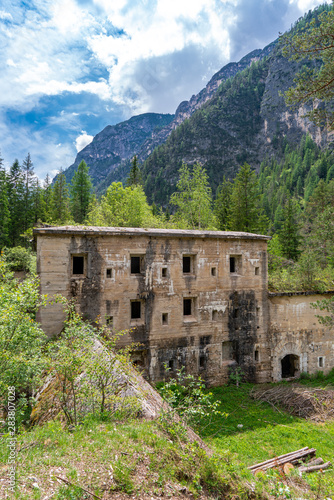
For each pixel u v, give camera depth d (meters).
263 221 46.19
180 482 6.98
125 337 18.45
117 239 18.56
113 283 18.33
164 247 19.81
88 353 9.19
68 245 17.42
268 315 22.91
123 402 9.59
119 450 7.22
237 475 8.47
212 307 21.06
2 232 47.50
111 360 9.47
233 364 21.52
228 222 47.25
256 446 14.06
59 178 57.81
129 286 18.73
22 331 9.46
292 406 18.06
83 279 17.62
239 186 45.62
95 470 6.46
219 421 16.38
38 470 6.17
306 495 9.46
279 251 47.34
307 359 23.84
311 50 15.54
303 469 11.70
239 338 21.84
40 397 10.98
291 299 23.62
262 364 22.42
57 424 8.63
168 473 6.98
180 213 51.03
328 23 14.62
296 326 23.62
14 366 8.88
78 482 6.01
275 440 14.71
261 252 23.02
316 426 16.36
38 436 7.68
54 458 6.62
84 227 18.66
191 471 7.40
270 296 22.94
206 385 20.48
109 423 8.65
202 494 7.04
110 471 6.51
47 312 16.70
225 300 21.53
